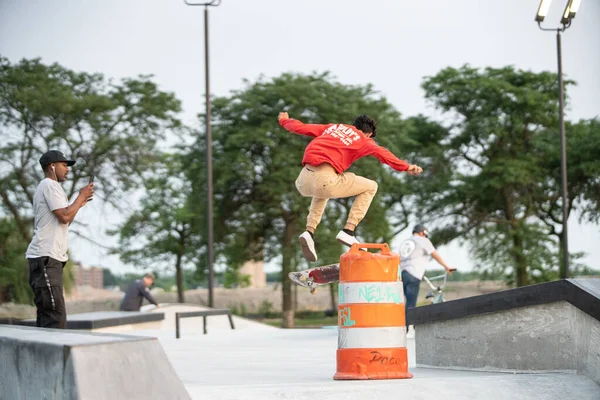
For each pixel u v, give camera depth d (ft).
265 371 24.58
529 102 149.07
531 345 21.08
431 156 159.43
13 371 16.66
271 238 162.30
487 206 160.04
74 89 151.53
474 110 161.38
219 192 152.76
